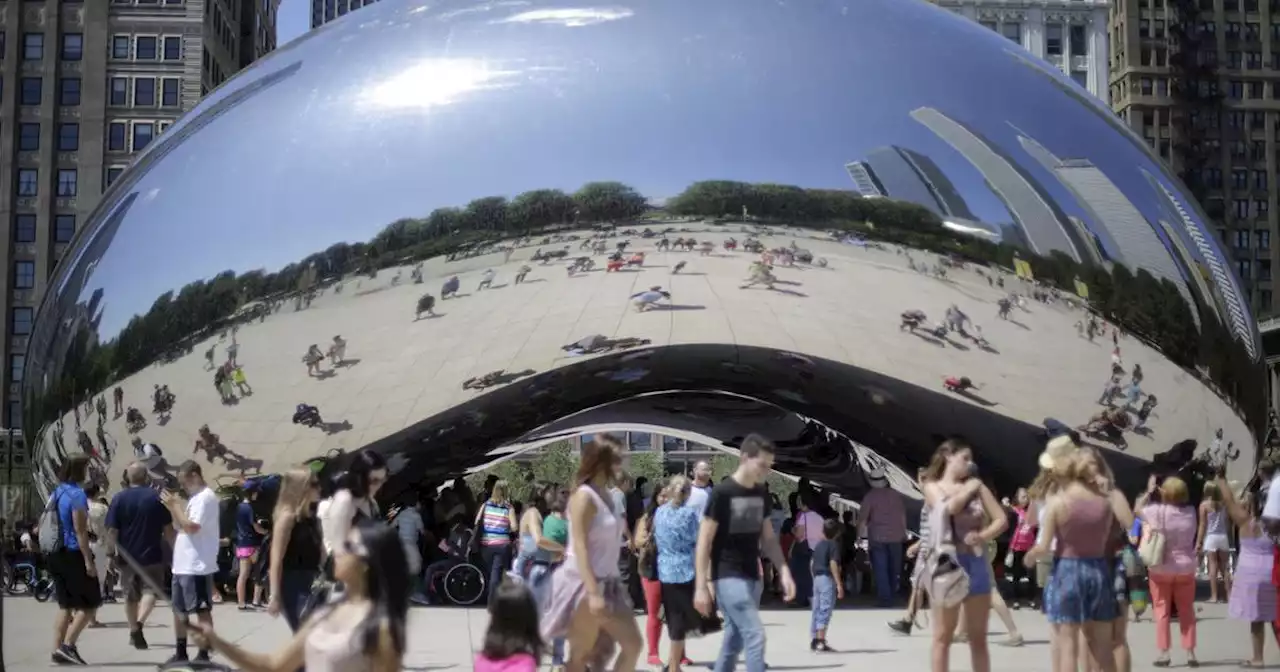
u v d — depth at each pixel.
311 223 13.57
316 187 13.66
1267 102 98.56
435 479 16.52
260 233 13.70
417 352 13.57
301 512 7.56
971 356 13.85
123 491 10.32
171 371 13.96
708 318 13.56
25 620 15.11
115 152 77.31
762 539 7.60
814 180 13.40
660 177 13.30
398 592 5.05
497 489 14.52
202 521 9.89
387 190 13.48
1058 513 7.57
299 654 5.05
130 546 10.20
